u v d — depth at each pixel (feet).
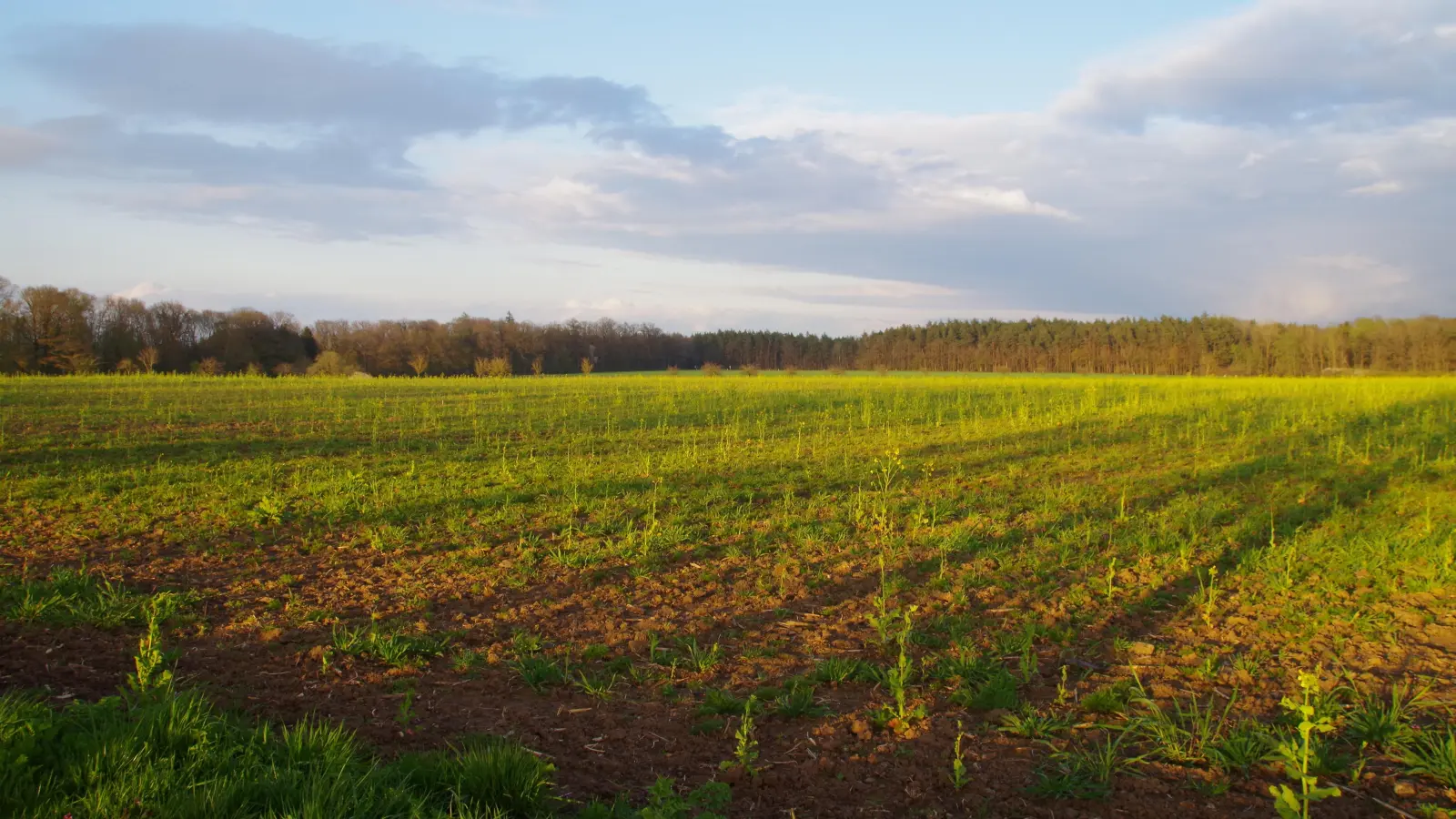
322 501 38.60
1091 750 15.29
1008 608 24.25
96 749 12.85
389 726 16.17
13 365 188.34
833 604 24.91
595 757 15.17
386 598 25.09
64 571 25.22
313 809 11.34
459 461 51.93
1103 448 59.67
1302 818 12.41
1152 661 19.95
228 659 19.79
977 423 74.08
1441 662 19.36
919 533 33.42
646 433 68.08
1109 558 29.40
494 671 19.62
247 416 73.77
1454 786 13.48
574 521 35.63
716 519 35.73
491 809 12.65
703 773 14.62
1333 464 50.01
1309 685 13.21
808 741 15.90
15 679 17.44
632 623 23.21
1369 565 27.20
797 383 157.48
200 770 12.72
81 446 53.52
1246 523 33.99
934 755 15.17
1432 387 125.29
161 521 34.55
